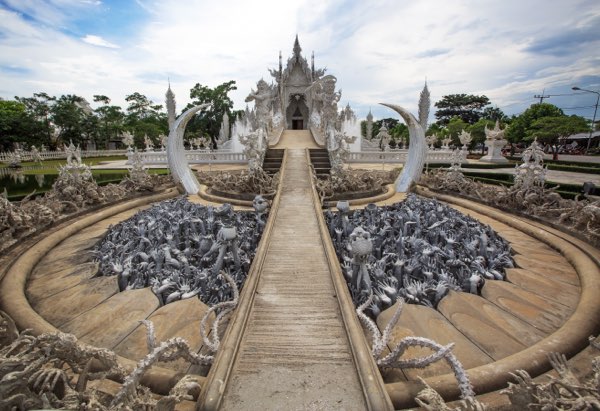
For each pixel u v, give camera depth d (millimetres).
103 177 30672
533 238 12648
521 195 15023
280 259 9812
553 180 28234
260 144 24562
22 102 62562
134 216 15516
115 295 8523
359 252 8000
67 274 9820
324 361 5566
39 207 13328
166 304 8156
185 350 5137
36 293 8719
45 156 54062
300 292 7938
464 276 9438
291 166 22828
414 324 7074
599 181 27484
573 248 10805
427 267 9750
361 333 6039
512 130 56281
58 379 4406
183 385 4375
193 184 21188
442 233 12242
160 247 11148
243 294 7414
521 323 7148
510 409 4637
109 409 3875
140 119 82062
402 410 4711
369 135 53938
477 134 58062
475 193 18109
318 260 9727
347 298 7266
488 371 5289
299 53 54344
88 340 6730
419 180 21609
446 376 5230
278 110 52625
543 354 5695
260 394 4863
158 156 35938
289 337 6227
